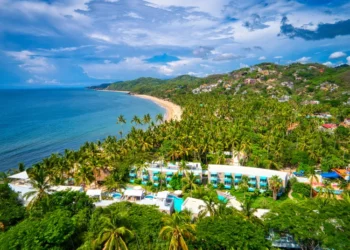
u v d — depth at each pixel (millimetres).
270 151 100062
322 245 38406
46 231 39375
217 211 45875
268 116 163125
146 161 91500
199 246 39750
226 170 77562
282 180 71750
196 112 172375
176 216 39500
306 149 97938
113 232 38406
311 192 68750
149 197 65000
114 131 174375
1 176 74188
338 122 153875
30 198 60812
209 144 98250
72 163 81250
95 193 64500
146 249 39938
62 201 51156
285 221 40469
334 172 84062
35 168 72625
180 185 76750
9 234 39281
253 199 69500
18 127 182250
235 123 138250
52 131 171375
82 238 42625
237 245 37094
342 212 39906
